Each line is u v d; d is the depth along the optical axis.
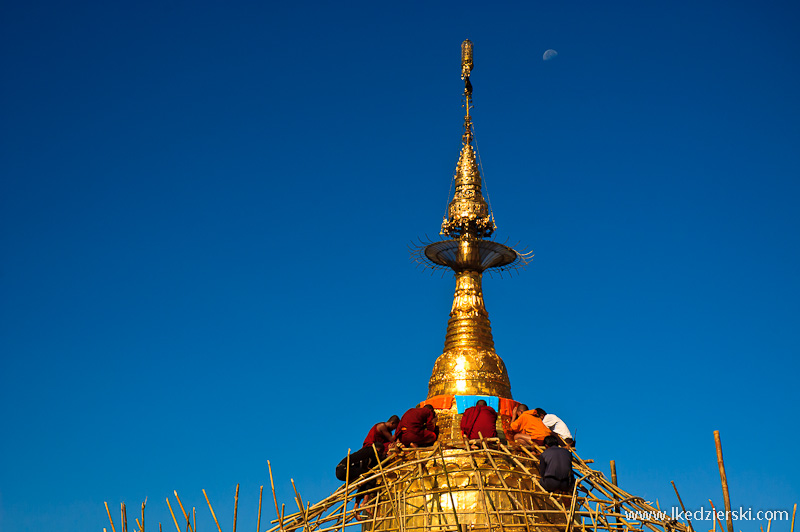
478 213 27.53
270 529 19.19
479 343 26.03
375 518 19.05
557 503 18.62
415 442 22.08
